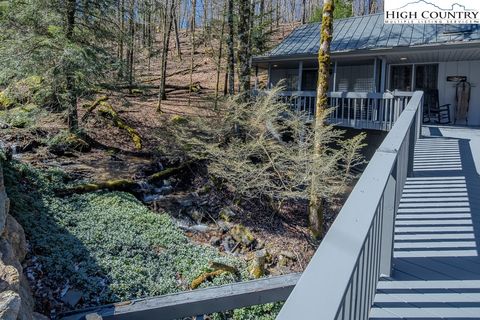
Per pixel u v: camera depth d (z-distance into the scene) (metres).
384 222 2.57
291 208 8.59
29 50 6.92
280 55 12.56
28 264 4.46
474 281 2.60
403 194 4.43
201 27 26.62
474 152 6.72
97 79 7.82
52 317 3.91
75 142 8.16
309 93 10.45
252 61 13.16
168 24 17.23
